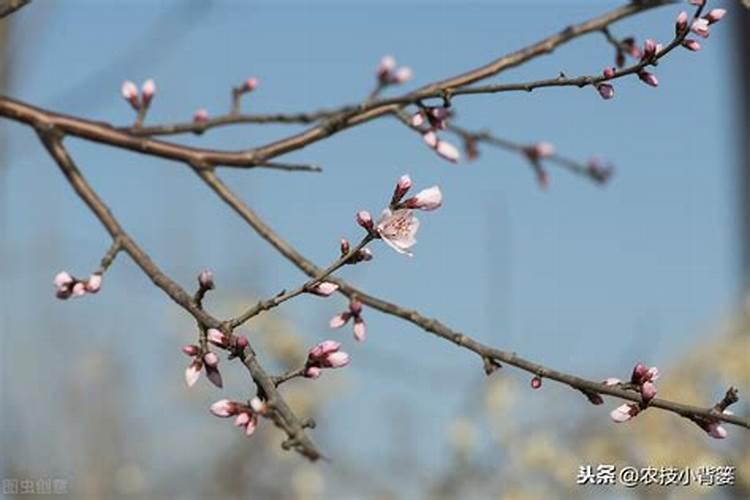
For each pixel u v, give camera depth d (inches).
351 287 229.5
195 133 263.3
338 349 188.4
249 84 269.1
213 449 568.4
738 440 369.7
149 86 258.8
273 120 268.1
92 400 567.8
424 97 242.4
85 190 234.5
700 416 192.2
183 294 201.8
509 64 251.9
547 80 210.5
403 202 185.0
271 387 185.8
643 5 254.7
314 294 189.3
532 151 313.0
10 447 530.3
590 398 200.5
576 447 414.3
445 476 443.2
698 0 202.7
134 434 579.8
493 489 430.0
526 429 424.5
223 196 251.0
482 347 211.3
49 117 248.4
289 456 523.5
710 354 391.9
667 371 395.2
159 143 253.8
